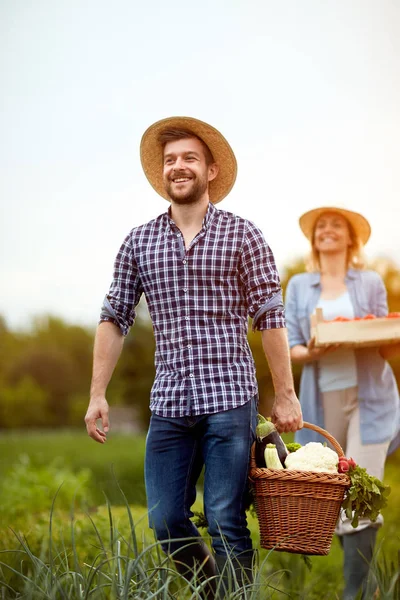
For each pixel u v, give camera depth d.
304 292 8.10
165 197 6.46
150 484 5.62
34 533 7.66
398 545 8.36
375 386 7.66
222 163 5.98
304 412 7.82
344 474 5.27
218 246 5.62
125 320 5.93
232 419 5.43
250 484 5.48
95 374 5.82
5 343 55.31
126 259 5.90
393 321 7.54
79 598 4.43
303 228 8.21
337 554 8.66
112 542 4.73
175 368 5.58
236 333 5.62
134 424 43.19
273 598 6.31
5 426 51.19
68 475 11.67
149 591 4.50
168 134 5.84
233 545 5.32
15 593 4.86
